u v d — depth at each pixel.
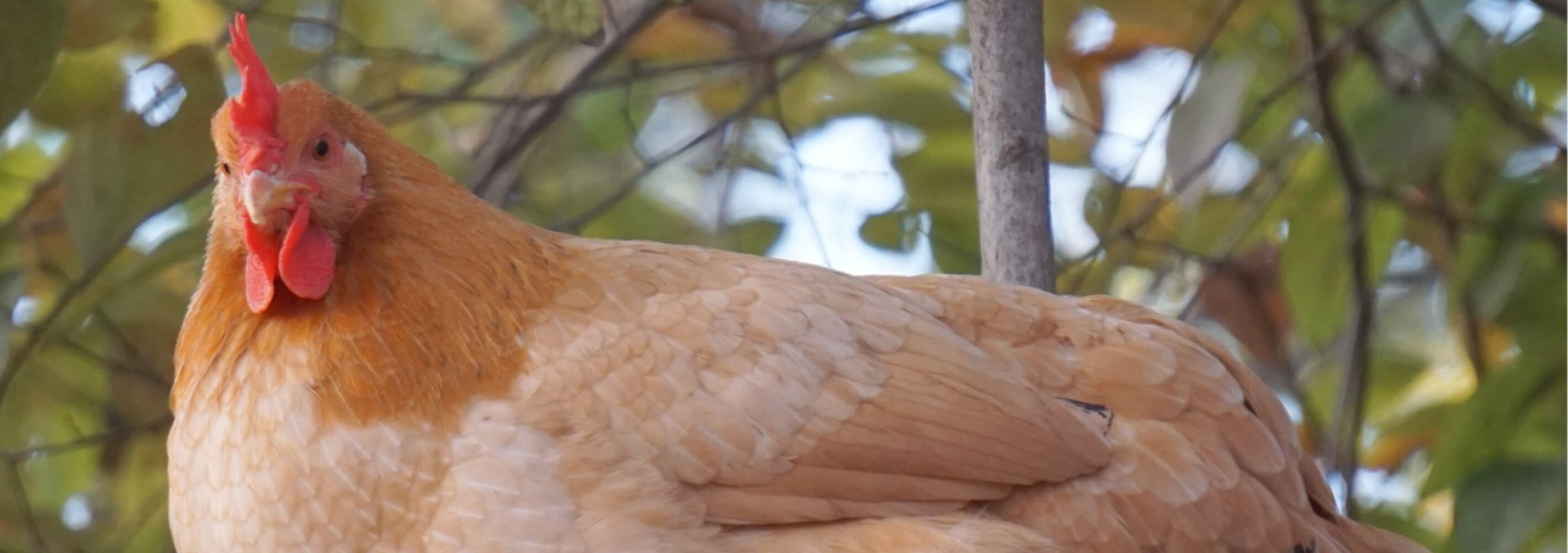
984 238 5.64
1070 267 7.46
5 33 6.02
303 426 4.63
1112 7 8.18
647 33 8.80
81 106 7.41
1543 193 7.18
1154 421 5.02
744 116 8.02
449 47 8.84
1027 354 5.12
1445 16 7.15
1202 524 4.83
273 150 4.69
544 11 6.47
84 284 6.50
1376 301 7.87
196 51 6.41
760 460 4.66
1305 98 7.71
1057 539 4.77
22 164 8.26
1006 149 5.59
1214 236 8.20
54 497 7.95
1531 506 6.56
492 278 4.85
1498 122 7.55
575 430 4.64
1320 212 7.74
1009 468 4.74
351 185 4.81
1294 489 5.10
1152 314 5.53
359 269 4.78
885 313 4.98
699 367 4.72
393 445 4.61
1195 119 6.77
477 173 7.44
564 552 4.54
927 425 4.73
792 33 8.34
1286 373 8.82
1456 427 6.94
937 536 4.60
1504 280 7.14
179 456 4.87
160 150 6.32
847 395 4.74
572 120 8.69
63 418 7.61
